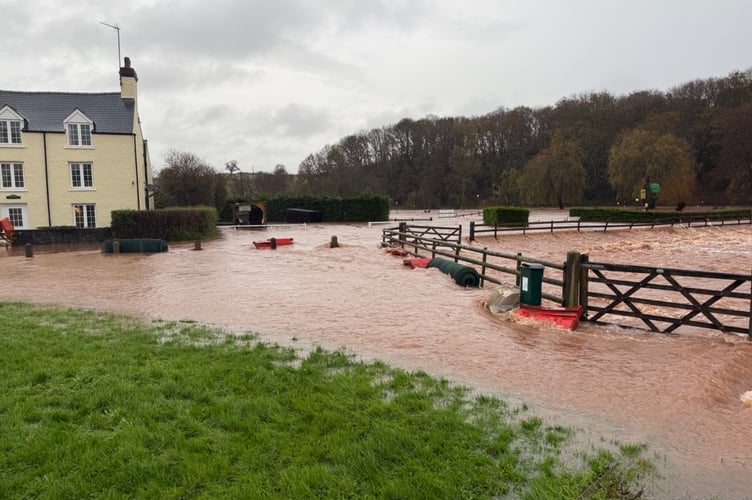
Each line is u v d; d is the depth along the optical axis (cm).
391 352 772
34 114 3519
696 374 675
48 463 402
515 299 1048
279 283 1476
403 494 378
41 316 1002
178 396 546
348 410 522
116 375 600
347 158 9656
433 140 10481
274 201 5325
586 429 506
